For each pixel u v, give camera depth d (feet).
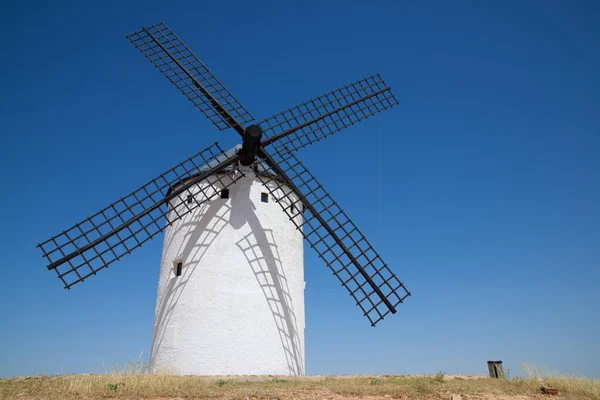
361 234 51.24
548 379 37.83
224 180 51.06
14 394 31.17
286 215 53.01
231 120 49.80
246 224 50.08
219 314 46.96
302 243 54.75
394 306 49.32
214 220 49.78
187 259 49.11
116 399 30.32
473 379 40.96
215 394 31.83
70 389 32.27
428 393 33.37
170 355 46.60
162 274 51.34
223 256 48.62
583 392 34.40
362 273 49.65
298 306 51.24
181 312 47.52
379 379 40.34
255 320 47.52
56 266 43.27
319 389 34.30
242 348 46.42
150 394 31.65
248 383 38.17
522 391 35.04
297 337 49.93
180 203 48.55
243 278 48.39
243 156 49.47
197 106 50.67
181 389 33.40
